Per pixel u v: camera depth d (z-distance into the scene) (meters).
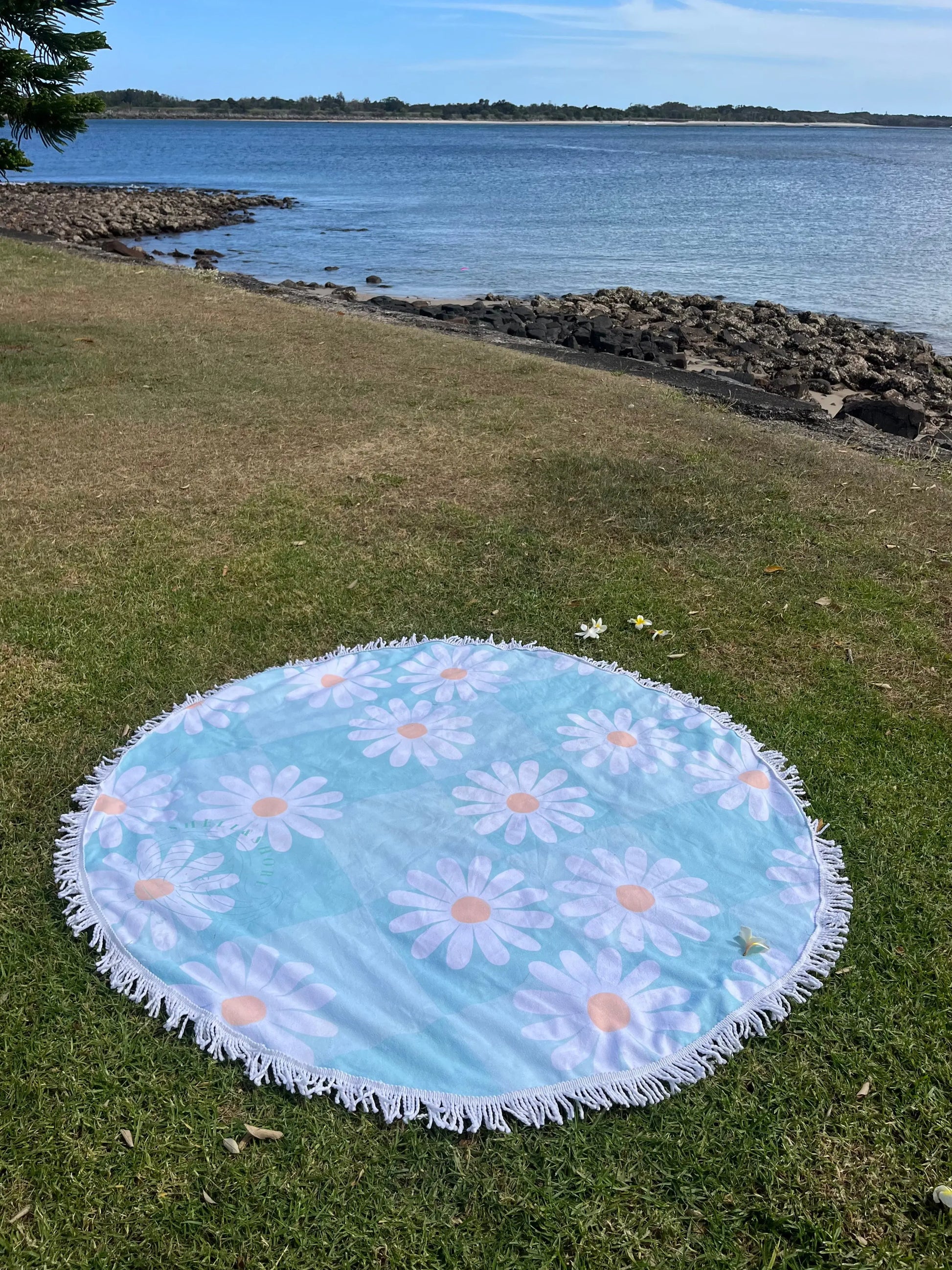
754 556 5.00
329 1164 1.98
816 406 8.88
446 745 3.32
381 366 8.80
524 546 5.00
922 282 22.66
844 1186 1.96
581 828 2.91
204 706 3.52
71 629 4.06
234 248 25.75
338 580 4.59
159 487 5.65
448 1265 1.80
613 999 2.33
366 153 85.06
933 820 3.05
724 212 36.47
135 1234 1.85
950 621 4.40
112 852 2.79
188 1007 2.29
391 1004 2.31
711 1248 1.84
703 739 3.41
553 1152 2.01
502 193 44.53
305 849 2.80
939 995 2.40
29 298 10.71
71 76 4.88
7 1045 2.22
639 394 8.33
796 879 2.76
